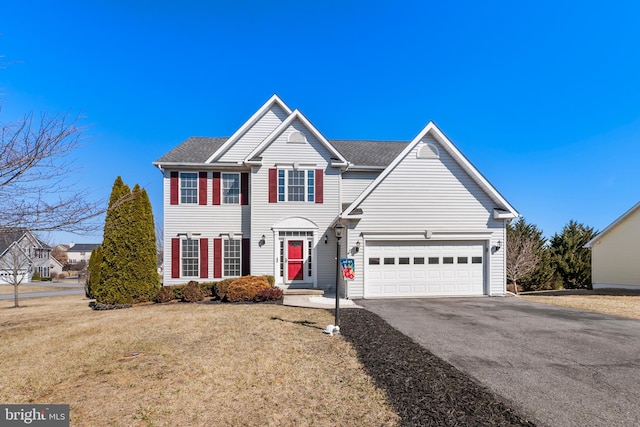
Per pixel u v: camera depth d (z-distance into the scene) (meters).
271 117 18.11
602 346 7.49
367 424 4.36
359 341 7.80
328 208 17.02
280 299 13.80
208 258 17.11
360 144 21.33
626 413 4.57
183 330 8.90
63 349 7.60
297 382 5.64
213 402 5.02
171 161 17.00
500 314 11.04
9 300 22.27
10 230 6.17
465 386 5.34
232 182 17.58
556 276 25.55
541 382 5.55
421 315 10.85
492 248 15.24
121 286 13.74
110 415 4.69
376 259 14.77
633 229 20.41
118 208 14.05
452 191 15.22
